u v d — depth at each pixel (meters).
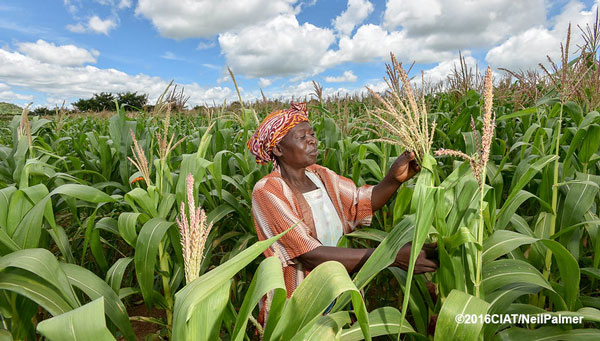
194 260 1.14
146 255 2.31
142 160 2.74
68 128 8.31
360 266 1.93
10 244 1.77
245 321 1.08
